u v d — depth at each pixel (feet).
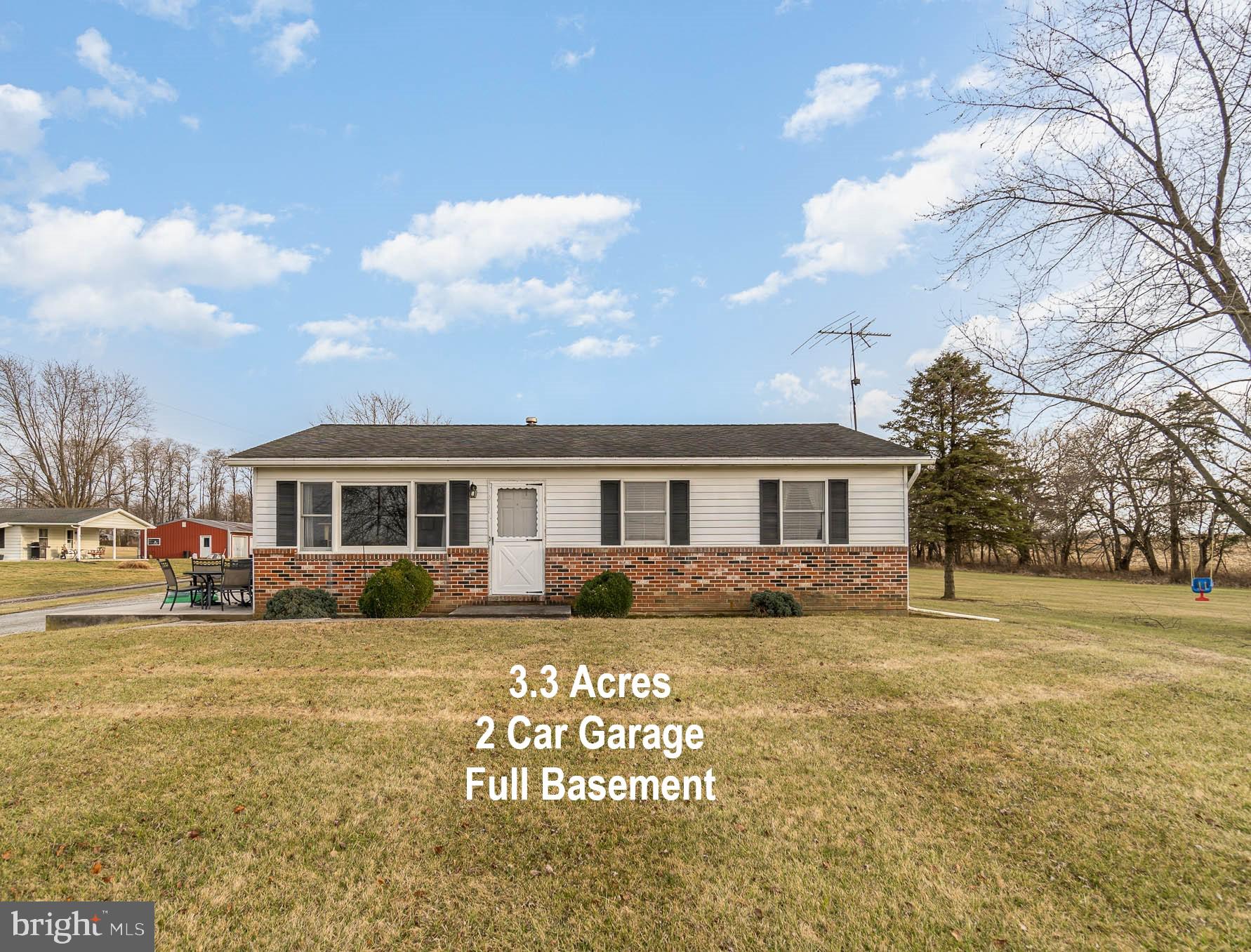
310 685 21.74
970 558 120.78
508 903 10.54
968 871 11.63
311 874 11.25
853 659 25.94
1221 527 50.85
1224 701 21.35
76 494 161.38
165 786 14.38
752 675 23.52
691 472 40.96
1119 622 44.32
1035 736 17.95
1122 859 12.03
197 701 20.03
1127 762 16.33
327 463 38.40
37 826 12.53
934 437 72.08
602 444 43.75
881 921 10.20
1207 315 29.50
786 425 51.75
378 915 10.18
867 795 14.52
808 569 40.83
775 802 14.16
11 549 130.52
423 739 17.33
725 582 40.63
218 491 216.33
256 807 13.55
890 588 41.04
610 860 11.88
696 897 10.78
